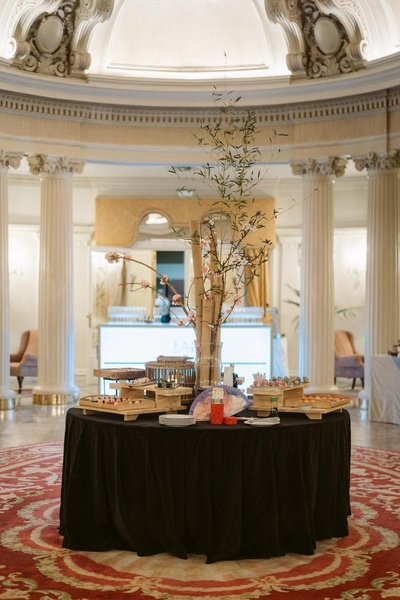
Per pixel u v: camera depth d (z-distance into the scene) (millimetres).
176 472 5324
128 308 12828
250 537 5324
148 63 12531
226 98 11875
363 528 6016
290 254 15969
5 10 11297
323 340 11883
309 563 5211
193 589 4734
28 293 15758
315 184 11844
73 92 11672
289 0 11406
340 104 11609
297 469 5414
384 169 11430
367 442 9445
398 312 11570
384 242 11477
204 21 12406
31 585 4785
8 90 11281
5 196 11555
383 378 10836
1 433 9812
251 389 5945
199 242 6199
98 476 5496
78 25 11539
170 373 6168
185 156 12164
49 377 12047
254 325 12211
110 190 15750
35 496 6863
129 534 5355
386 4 11320
